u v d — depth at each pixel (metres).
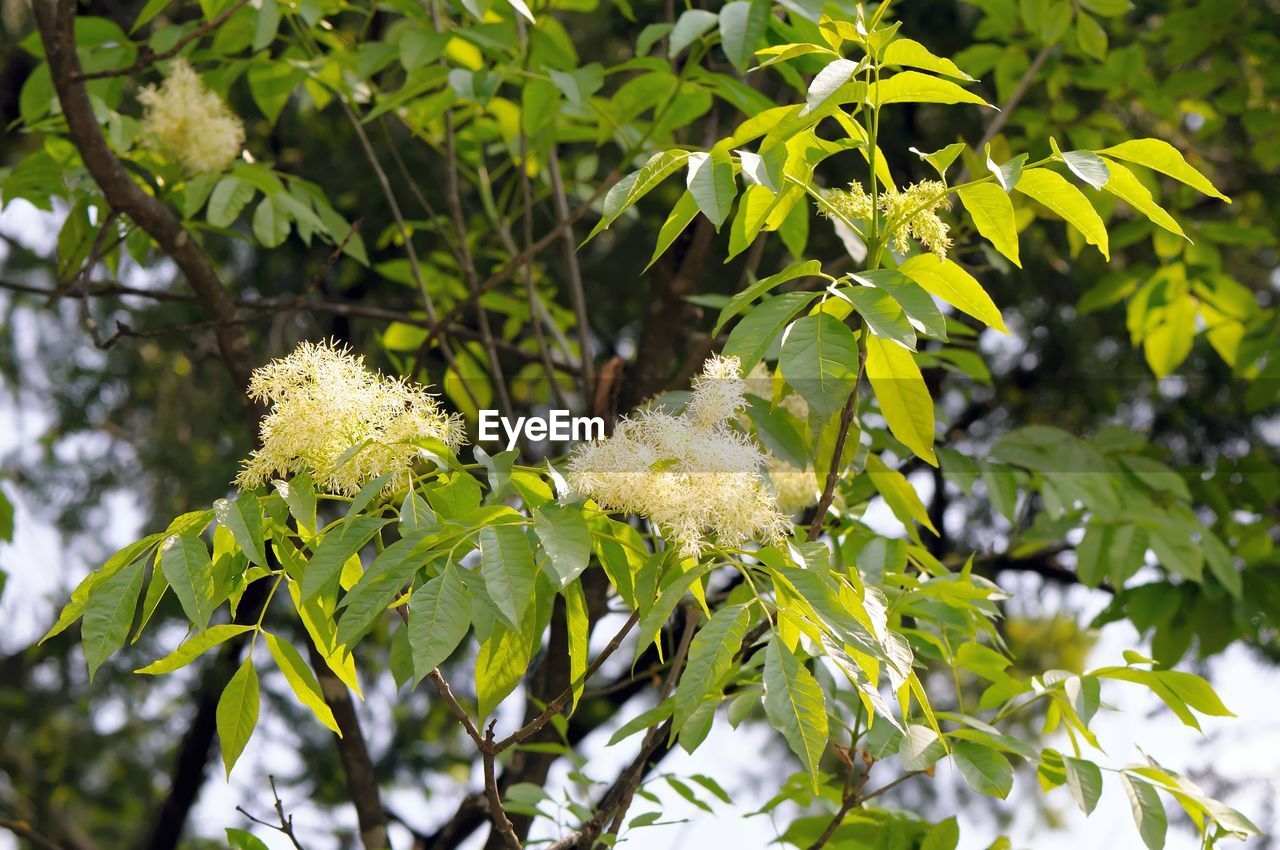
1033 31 3.64
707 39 2.87
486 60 3.34
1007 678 2.12
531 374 4.56
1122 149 1.51
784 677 1.37
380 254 5.28
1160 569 3.62
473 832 4.08
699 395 1.60
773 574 1.48
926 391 1.58
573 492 1.51
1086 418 5.57
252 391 1.56
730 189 1.48
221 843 7.05
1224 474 4.08
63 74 2.63
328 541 1.43
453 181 3.57
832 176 4.66
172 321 5.38
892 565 2.24
